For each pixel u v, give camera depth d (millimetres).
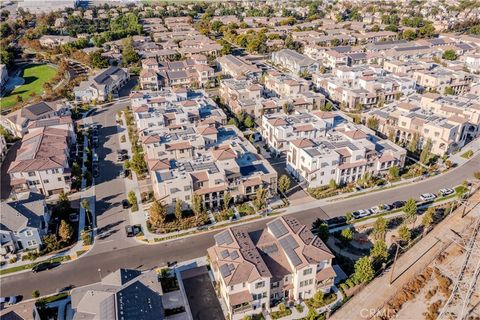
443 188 114688
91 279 84938
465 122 133375
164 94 165125
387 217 102312
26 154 120375
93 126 157500
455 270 86062
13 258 90812
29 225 91750
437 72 190500
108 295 69562
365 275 80125
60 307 78000
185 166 109750
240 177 107500
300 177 118250
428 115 140625
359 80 178500
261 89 172875
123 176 122375
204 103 160500
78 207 108625
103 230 99500
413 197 110812
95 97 182750
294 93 175000
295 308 77062
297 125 133625
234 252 78750
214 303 78625
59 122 142500
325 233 90000
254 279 72688
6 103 182875
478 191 113250
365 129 136375
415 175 120875
